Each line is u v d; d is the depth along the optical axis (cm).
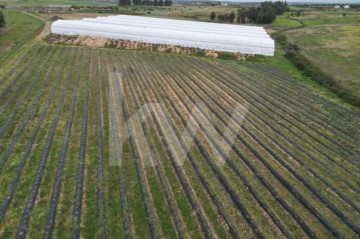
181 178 1578
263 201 1470
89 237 1222
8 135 1864
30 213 1314
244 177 1622
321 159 1853
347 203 1507
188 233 1272
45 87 2598
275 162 1781
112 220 1307
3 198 1384
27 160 1648
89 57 3512
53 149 1752
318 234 1311
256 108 2478
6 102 2288
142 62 3478
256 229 1306
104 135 1917
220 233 1282
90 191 1455
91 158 1691
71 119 2086
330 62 3603
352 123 2312
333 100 2705
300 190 1568
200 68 3419
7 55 3425
